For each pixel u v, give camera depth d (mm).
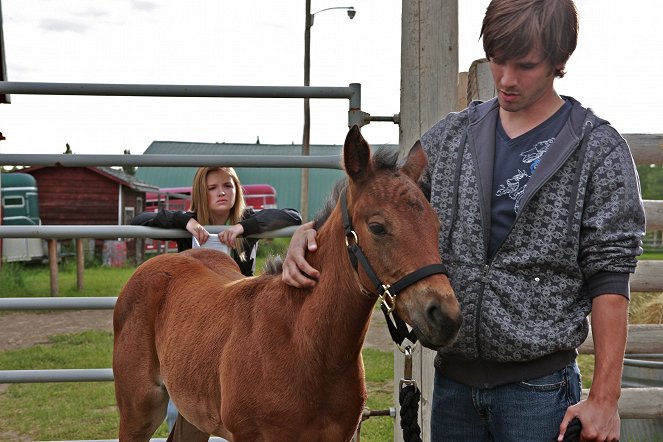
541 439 2285
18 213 18141
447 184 2477
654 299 5555
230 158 3633
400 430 3787
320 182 35312
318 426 2621
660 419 4312
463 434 2490
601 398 2084
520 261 2271
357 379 2666
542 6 2129
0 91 3570
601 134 2232
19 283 13586
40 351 8289
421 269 2211
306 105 19062
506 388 2322
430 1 3545
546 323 2248
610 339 2125
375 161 2449
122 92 3639
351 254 2422
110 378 3738
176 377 3129
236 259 4078
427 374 3641
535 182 2236
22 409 6137
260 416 2617
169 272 3545
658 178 42531
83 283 13539
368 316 2555
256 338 2680
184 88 3652
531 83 2195
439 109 3582
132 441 3605
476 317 2311
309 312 2564
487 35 2213
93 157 3635
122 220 21703
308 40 18156
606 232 2172
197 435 3545
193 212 4078
